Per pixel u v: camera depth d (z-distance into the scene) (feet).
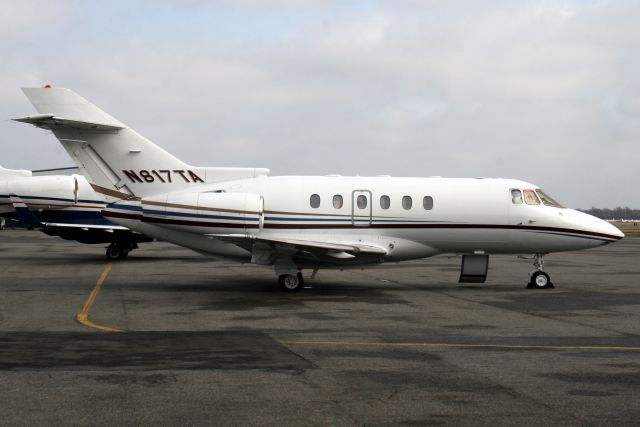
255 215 66.64
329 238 69.21
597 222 72.74
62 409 25.46
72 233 105.40
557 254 139.85
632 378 31.22
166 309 54.34
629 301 61.72
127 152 69.87
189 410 25.48
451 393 28.32
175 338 41.04
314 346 38.83
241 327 45.78
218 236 62.95
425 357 35.83
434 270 94.43
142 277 80.48
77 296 62.13
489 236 71.00
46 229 105.60
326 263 68.74
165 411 25.32
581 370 32.86
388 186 70.33
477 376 31.42
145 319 48.96
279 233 69.00
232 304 57.82
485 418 24.89
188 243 69.31
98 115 69.21
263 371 32.04
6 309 53.57
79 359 34.45
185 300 60.13
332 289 70.23
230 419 24.45
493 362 34.65
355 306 57.31
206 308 55.16
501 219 70.64
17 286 70.13
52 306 55.42
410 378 30.91
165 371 31.83
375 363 34.17
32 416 24.59
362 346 38.99
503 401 27.12
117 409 25.50
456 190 70.79
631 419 24.86
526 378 31.09
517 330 45.57
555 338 42.45
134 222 69.82
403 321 49.26
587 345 39.96
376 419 24.64
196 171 70.54
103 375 30.89
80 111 69.00
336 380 30.40
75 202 105.60
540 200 72.13
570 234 71.41
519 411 25.77
